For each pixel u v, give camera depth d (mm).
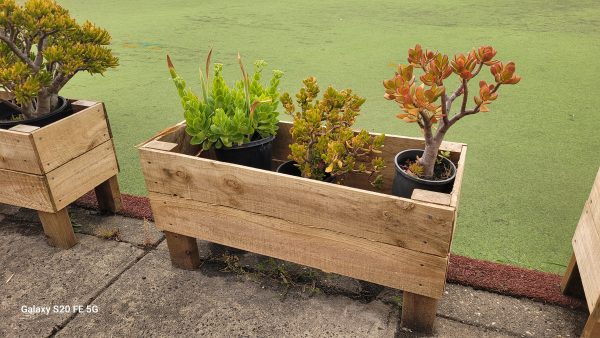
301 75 4105
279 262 2002
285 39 5289
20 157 1941
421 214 1418
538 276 1857
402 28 5641
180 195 1819
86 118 2109
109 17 6652
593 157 2756
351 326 1691
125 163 2824
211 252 2094
